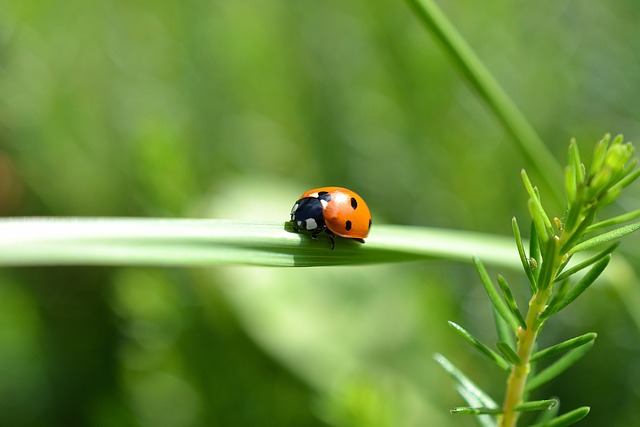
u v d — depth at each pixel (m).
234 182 0.25
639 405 0.19
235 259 0.13
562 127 0.24
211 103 0.26
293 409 0.21
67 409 0.23
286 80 0.26
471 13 0.24
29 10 0.25
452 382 0.21
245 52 0.26
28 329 0.24
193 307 0.22
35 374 0.23
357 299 0.22
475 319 0.22
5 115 0.25
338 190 0.14
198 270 0.22
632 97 0.23
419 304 0.22
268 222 0.13
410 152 0.25
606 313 0.20
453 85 0.24
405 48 0.25
